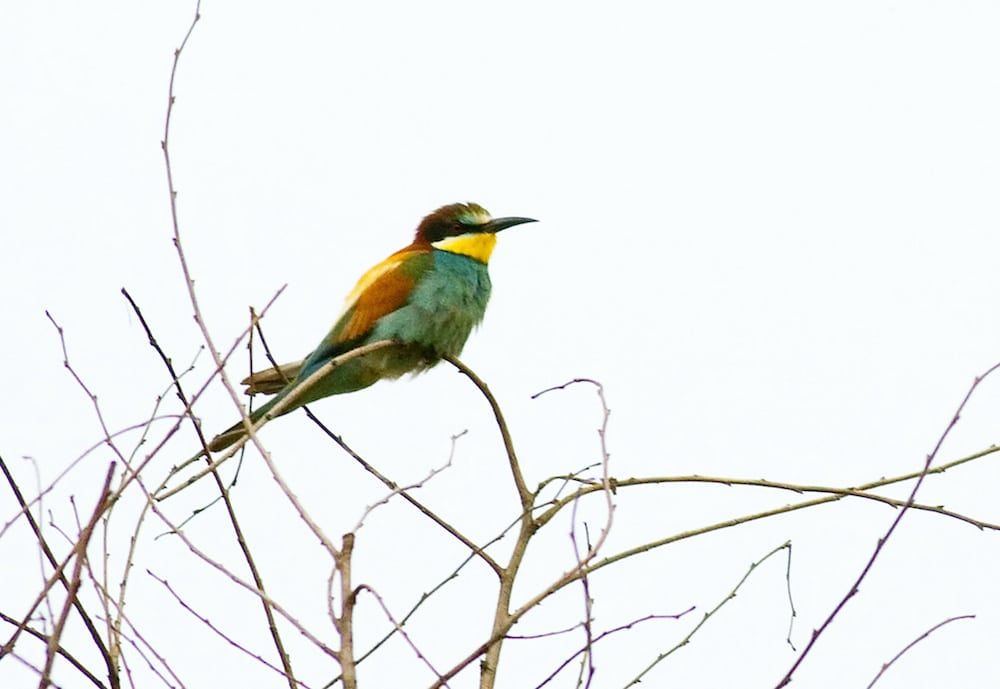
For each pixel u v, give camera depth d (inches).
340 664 279.7
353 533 298.7
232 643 332.5
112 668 322.7
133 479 312.0
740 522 397.4
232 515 379.2
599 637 333.7
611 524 307.9
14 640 295.3
